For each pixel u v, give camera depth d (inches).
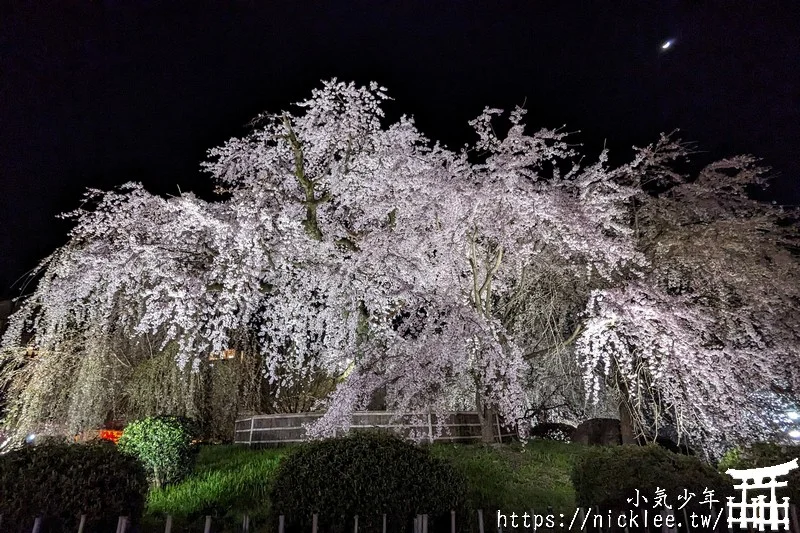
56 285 306.3
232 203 339.9
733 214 389.1
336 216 416.5
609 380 382.0
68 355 354.9
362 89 368.8
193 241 331.0
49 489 167.5
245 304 344.2
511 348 310.2
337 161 382.3
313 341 397.4
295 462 172.2
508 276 385.1
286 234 335.3
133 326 365.7
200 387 437.7
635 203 410.6
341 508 159.3
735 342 340.8
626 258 310.5
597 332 292.8
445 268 337.7
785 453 195.6
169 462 259.3
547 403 442.3
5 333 318.7
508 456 304.5
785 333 337.7
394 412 330.0
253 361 464.4
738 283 350.9
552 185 354.6
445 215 329.4
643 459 177.3
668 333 293.3
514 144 335.0
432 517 165.0
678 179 385.7
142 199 333.4
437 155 369.1
